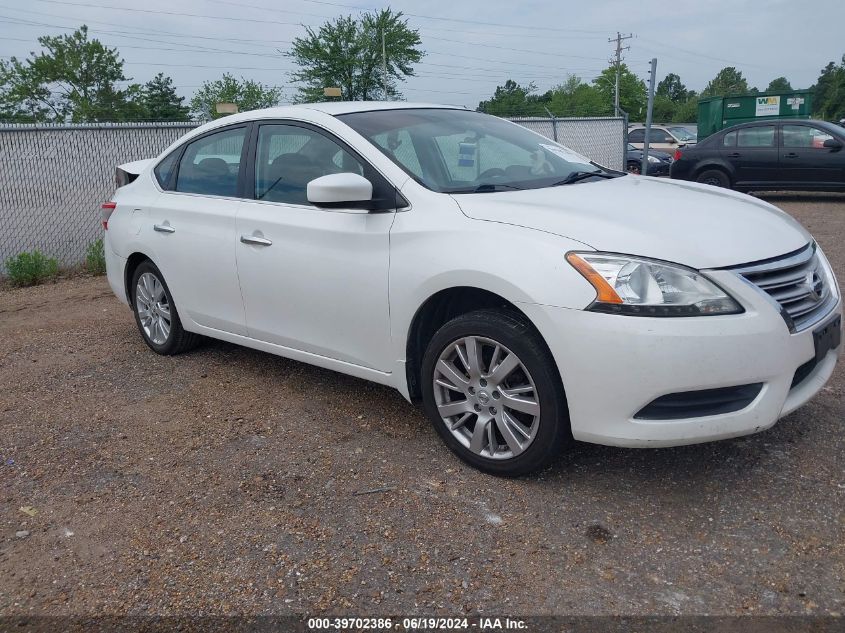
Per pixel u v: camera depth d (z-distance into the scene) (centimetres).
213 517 325
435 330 374
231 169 466
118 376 507
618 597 263
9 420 439
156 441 403
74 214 931
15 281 851
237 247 443
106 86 5962
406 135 406
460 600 266
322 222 396
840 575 268
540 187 384
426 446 382
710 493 326
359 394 455
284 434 404
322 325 405
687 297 293
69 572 291
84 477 366
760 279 306
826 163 1305
